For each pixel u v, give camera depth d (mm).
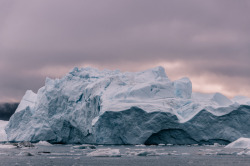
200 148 87625
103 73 141250
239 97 131625
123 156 60125
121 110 103688
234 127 106500
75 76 140250
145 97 115750
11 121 148000
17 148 92000
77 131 127375
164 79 131375
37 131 136000
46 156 60531
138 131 103125
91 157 58250
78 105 129250
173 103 115812
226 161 51812
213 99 123125
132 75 133125
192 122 106500
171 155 62375
